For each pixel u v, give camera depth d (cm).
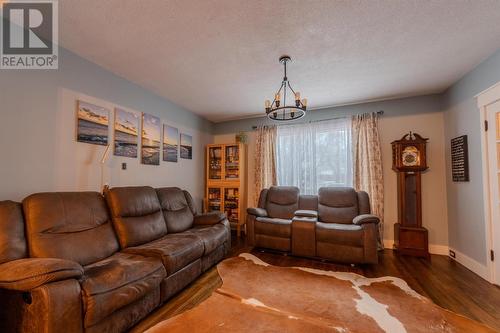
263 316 178
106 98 272
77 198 207
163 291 194
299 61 254
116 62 258
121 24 194
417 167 328
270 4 171
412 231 324
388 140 368
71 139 235
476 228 262
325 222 350
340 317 177
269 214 390
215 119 495
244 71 278
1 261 149
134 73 284
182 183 409
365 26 195
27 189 200
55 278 128
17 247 159
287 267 283
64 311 127
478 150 259
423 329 163
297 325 167
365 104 386
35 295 124
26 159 200
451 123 315
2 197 185
